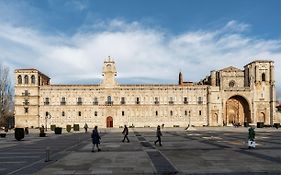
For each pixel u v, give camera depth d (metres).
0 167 25.91
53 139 60.28
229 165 25.64
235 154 32.78
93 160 29.34
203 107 129.12
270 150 36.34
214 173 22.42
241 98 135.00
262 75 134.25
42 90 125.81
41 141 55.19
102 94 127.31
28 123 123.56
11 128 125.44
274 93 132.50
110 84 127.69
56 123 125.31
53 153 35.53
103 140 54.88
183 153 34.19
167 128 116.25
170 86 128.50
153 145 44.22
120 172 23.17
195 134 73.19
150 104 127.94
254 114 131.25
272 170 23.36
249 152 34.44
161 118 127.94
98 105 126.88
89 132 92.50
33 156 33.00
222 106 129.50
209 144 44.91
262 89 133.38
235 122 134.75
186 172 22.91
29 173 23.16
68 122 125.81
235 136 63.78
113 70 128.12
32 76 124.38
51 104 125.62
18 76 124.12
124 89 127.88
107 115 127.12
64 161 28.94
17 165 26.92
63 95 126.31
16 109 123.44
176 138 58.84
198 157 30.72
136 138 60.09
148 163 27.19
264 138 56.81
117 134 77.38
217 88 129.00
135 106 127.62
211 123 127.88
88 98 126.94
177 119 128.25
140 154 33.66
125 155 32.88
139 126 127.00
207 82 151.75
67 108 126.00
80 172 23.31
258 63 133.38
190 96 129.12
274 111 131.88
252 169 23.78
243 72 138.62
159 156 31.84
